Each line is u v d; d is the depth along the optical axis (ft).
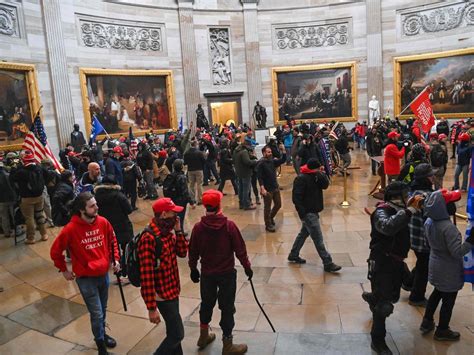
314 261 22.30
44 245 27.71
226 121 94.48
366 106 84.33
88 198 13.67
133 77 72.74
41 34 58.85
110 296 19.66
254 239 26.61
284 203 36.17
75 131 58.85
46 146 31.68
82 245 13.74
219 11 82.79
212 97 83.61
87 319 17.57
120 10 71.05
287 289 19.02
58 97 60.64
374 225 13.48
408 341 14.29
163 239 12.29
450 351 13.56
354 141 76.43
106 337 15.19
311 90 86.22
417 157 23.94
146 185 41.55
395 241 13.23
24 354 15.08
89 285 13.93
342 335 14.90
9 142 52.54
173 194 25.79
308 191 20.51
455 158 53.11
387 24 80.84
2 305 19.16
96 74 66.74
